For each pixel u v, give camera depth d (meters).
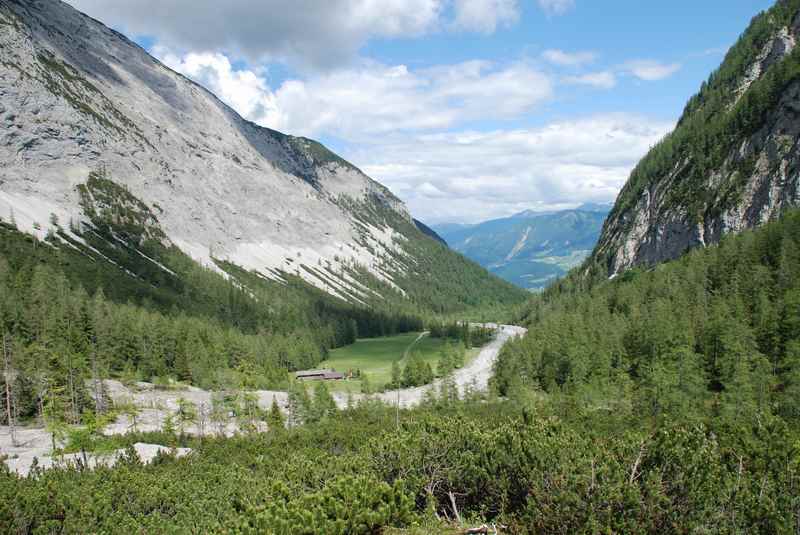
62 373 81.00
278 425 76.00
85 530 21.20
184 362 114.56
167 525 22.25
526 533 16.86
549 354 106.88
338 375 137.00
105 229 195.00
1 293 108.25
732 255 119.81
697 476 15.67
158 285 178.75
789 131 150.62
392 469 21.77
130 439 58.00
